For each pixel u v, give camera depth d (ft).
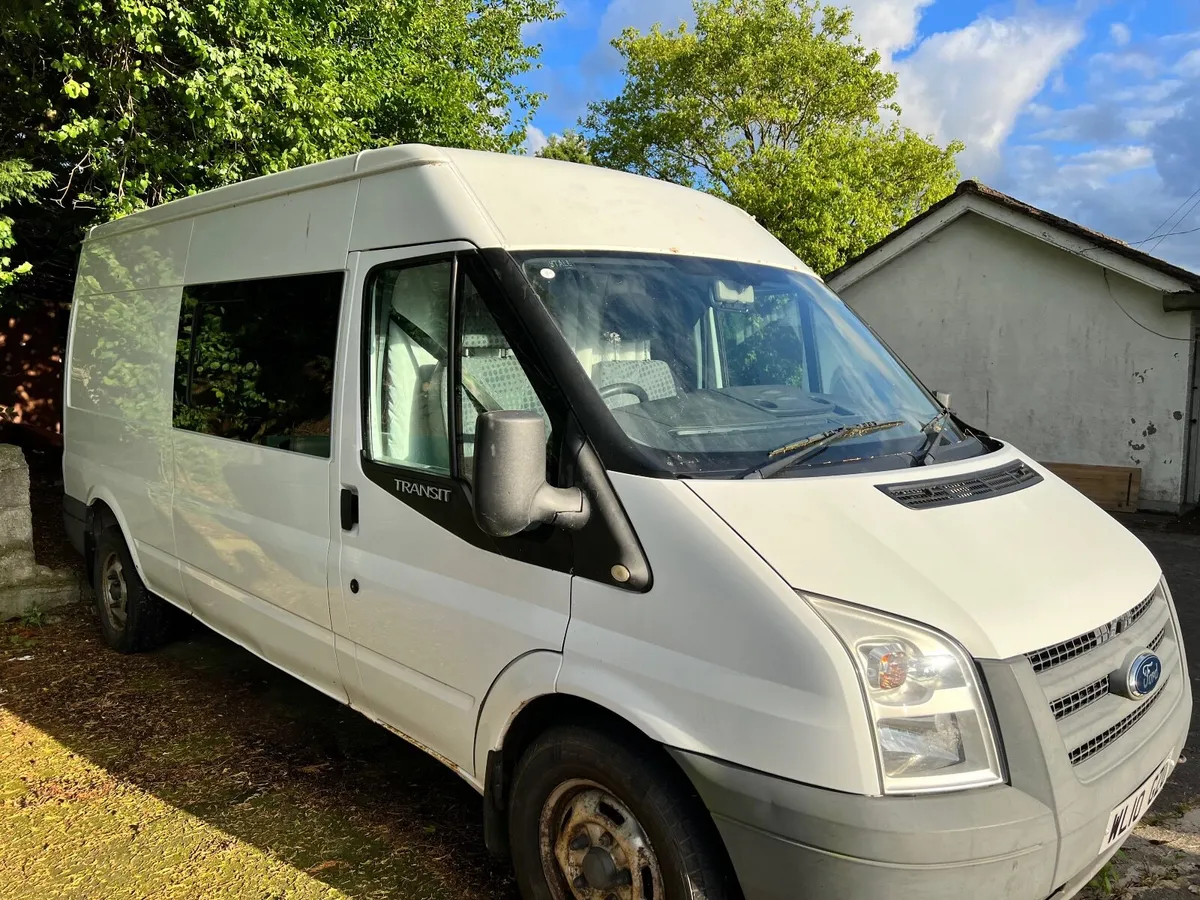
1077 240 36.22
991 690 6.63
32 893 9.88
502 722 8.67
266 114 24.58
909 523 7.68
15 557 19.40
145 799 11.94
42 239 29.89
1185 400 35.60
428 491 9.49
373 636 10.34
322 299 11.30
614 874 7.88
